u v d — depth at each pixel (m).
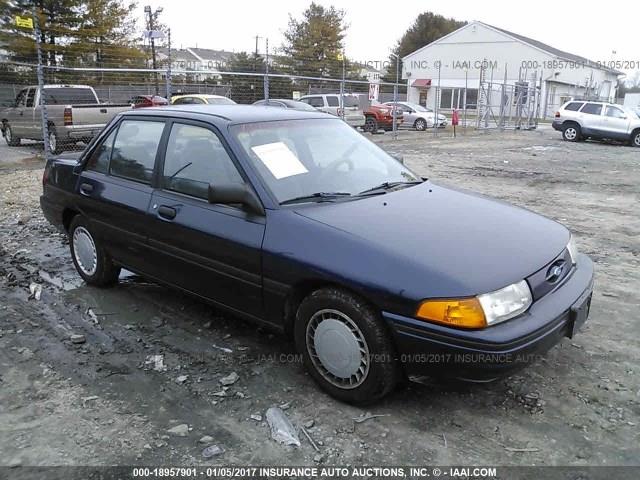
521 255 3.17
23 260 5.88
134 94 25.05
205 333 4.18
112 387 3.46
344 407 3.24
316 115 4.49
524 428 3.06
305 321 3.32
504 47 48.50
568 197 9.87
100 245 4.83
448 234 3.26
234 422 3.11
